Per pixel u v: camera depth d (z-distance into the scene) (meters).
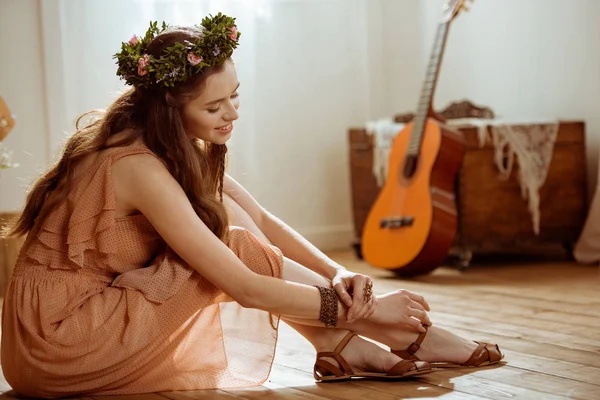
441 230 3.44
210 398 1.76
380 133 4.08
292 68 4.61
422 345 1.90
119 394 1.80
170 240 1.68
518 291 3.06
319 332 1.86
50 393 1.76
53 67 4.00
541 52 4.12
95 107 4.10
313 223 4.71
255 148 4.52
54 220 1.76
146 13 4.16
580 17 3.91
